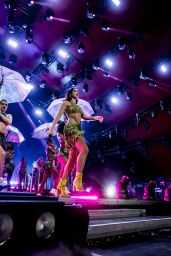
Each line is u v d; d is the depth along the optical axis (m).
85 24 10.56
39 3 9.76
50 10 9.88
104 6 9.61
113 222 3.20
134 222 3.42
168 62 10.90
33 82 15.03
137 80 12.69
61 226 2.02
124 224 3.23
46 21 10.84
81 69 13.30
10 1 9.09
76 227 2.11
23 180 10.14
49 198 2.10
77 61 12.86
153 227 3.79
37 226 1.84
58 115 3.85
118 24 10.34
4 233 1.68
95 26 10.76
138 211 4.38
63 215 2.04
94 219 3.56
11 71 7.30
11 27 9.45
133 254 2.57
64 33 10.79
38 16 10.49
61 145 4.98
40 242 1.86
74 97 4.15
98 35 11.15
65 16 10.42
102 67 12.56
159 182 16.19
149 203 5.37
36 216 1.84
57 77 14.34
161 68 11.02
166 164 16.53
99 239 3.06
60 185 3.83
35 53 12.85
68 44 11.84
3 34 11.66
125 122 15.98
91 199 3.84
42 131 8.62
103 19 9.89
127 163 19.33
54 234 1.96
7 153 7.69
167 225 4.11
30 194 2.10
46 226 1.90
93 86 14.40
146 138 16.66
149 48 10.99
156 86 12.52
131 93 13.81
